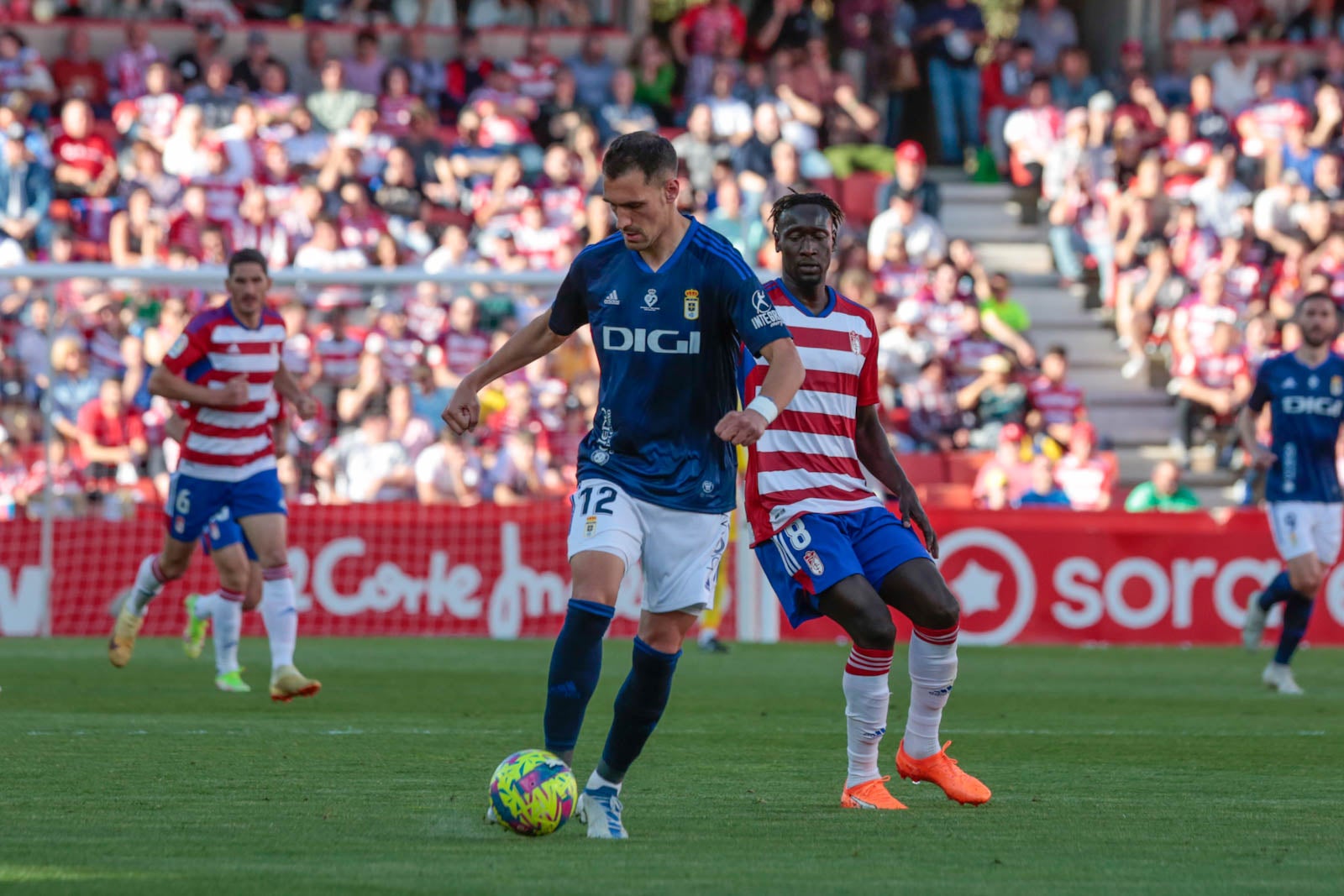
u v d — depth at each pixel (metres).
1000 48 80.38
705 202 69.25
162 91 65.06
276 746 24.86
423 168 66.50
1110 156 75.06
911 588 19.88
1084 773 23.45
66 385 53.22
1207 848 16.83
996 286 67.81
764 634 53.62
